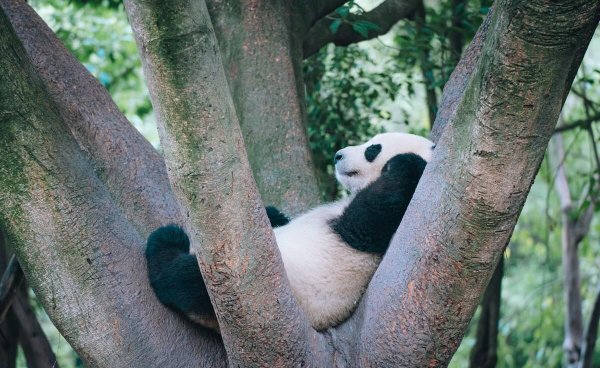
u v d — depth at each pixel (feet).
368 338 12.38
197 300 13.02
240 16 19.75
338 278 14.42
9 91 12.02
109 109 16.24
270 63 19.45
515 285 46.52
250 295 11.07
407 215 11.81
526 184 10.30
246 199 10.75
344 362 13.02
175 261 13.12
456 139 10.62
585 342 34.01
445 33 26.81
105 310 12.39
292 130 19.04
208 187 10.44
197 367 13.09
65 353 39.40
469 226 10.60
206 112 10.20
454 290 11.19
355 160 17.10
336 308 14.32
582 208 29.35
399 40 28.89
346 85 27.96
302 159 18.84
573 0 8.88
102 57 35.06
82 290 12.30
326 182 27.58
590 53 44.27
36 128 12.18
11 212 12.09
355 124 28.12
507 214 10.44
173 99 10.09
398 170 14.96
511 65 9.51
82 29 35.60
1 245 22.29
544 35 9.18
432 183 11.18
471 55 16.16
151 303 12.91
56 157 12.30
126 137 16.05
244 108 19.16
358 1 39.11
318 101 28.19
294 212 18.13
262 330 11.35
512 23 9.32
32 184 12.06
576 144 38.42
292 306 11.60
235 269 10.85
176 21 9.80
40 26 16.51
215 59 10.26
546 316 42.06
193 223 10.69
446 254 10.96
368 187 15.12
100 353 12.48
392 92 28.02
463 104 10.49
